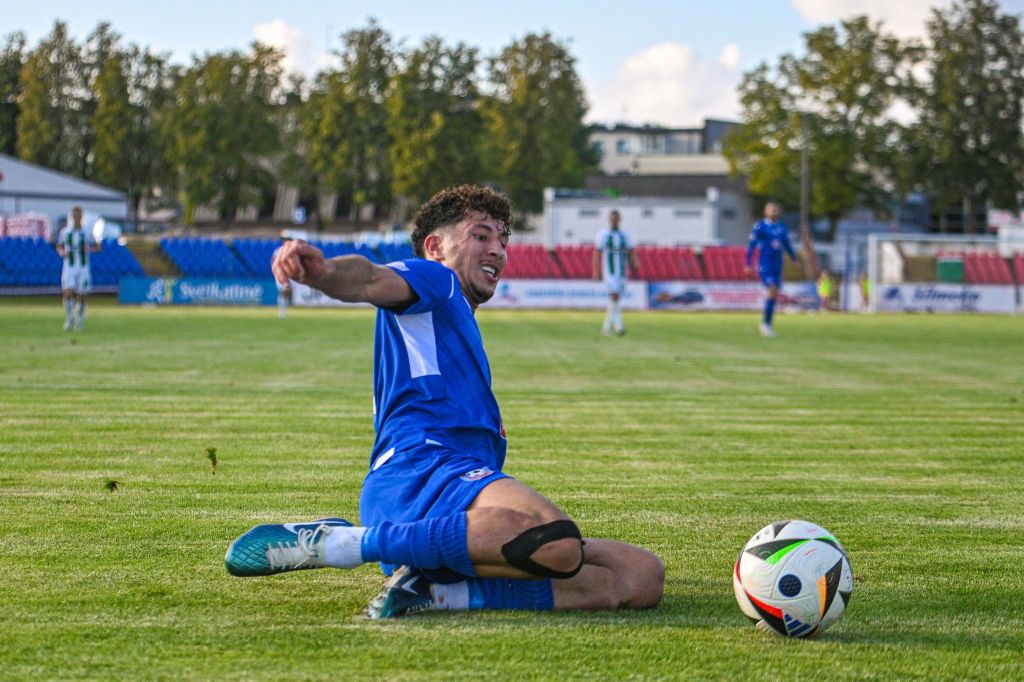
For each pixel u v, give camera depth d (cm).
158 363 2423
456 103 9162
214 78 9438
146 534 865
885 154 9206
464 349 696
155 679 539
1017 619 664
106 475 1120
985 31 9381
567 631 622
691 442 1395
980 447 1374
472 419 691
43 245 6831
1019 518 964
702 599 702
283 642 598
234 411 1630
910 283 6231
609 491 1070
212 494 1028
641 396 1895
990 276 6488
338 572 755
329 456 1248
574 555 628
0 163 8600
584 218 8812
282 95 9856
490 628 626
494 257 721
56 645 591
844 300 6444
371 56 9262
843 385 2111
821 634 624
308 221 11488
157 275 7112
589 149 14888
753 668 565
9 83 11388
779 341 3450
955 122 9306
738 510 988
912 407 1777
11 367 2292
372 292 645
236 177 9712
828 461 1262
